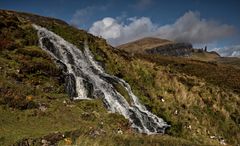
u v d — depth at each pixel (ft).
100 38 158.92
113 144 67.77
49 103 88.99
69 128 75.82
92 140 67.46
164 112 124.77
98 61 137.80
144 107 123.75
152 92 132.26
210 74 264.11
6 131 67.56
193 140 114.73
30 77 100.37
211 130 125.49
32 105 84.07
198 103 136.15
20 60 105.70
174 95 134.72
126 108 115.14
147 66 147.02
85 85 111.65
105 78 125.80
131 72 139.54
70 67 119.03
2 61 101.96
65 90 105.09
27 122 75.61
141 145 70.18
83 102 96.58
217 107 138.41
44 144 64.54
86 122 83.05
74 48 135.64
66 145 65.16
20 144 62.23
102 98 110.93
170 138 79.87
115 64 140.36
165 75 144.87
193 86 146.72
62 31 146.92
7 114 77.00
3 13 135.13
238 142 126.72
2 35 117.70
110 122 88.17
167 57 318.24
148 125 113.29
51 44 127.24
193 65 287.07
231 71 286.25
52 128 74.38
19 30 126.52
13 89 88.43
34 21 150.71
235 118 139.03
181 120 122.42
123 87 125.39
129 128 92.02
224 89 165.99
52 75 106.01
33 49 116.16
